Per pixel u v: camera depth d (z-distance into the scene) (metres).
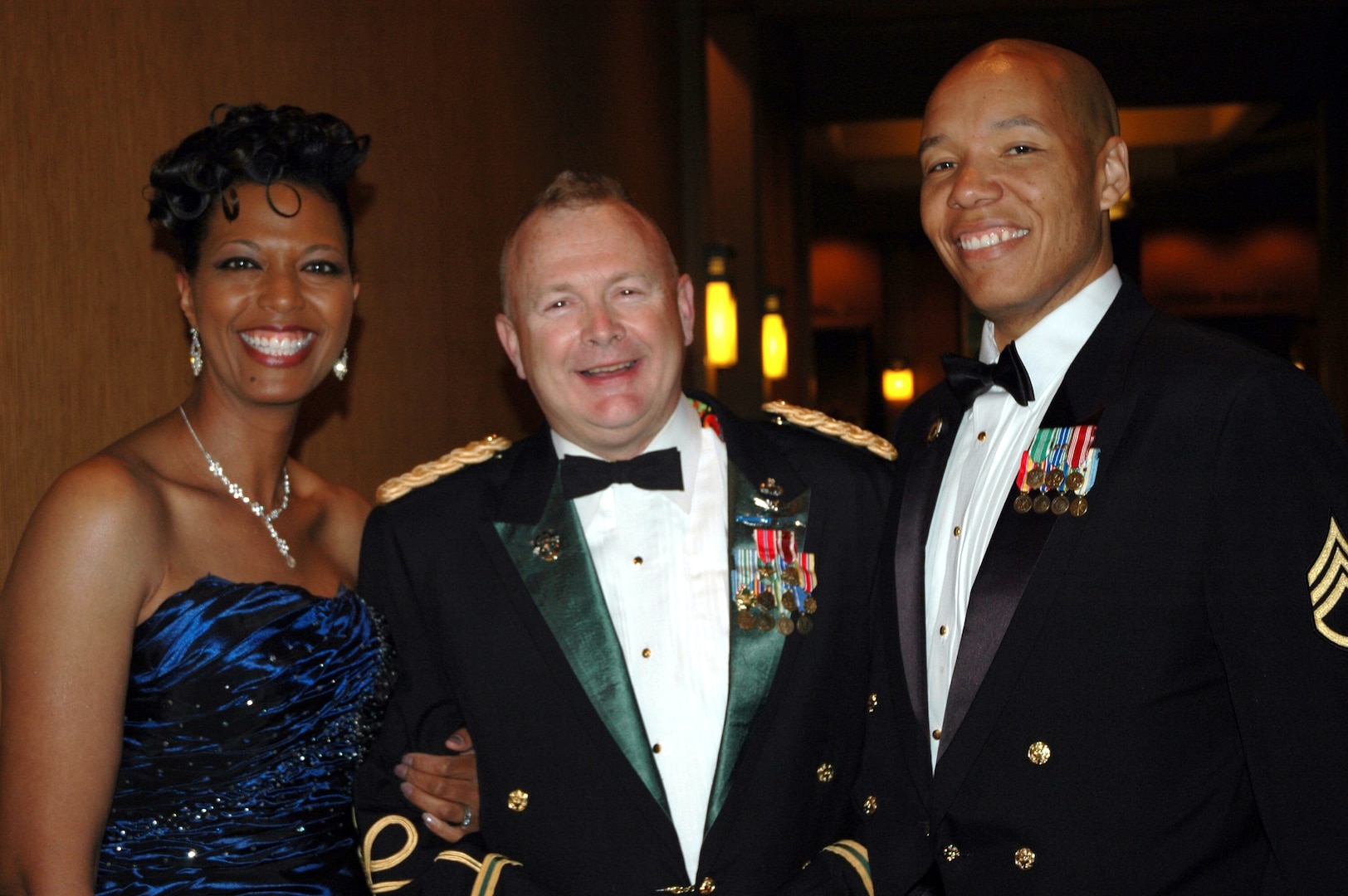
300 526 2.15
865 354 17.95
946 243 1.84
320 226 2.01
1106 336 1.74
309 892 1.95
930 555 1.87
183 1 2.22
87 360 1.97
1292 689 1.49
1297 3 10.48
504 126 4.00
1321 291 11.77
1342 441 1.57
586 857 1.83
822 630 1.92
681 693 1.87
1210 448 1.58
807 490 1.99
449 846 1.94
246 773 1.90
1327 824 1.46
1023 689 1.65
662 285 1.90
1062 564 1.65
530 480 2.00
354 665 2.05
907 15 10.18
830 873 1.84
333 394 2.74
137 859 1.83
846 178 15.38
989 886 1.66
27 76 1.84
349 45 2.85
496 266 3.90
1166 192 16.59
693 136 7.54
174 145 2.19
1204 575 1.56
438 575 1.97
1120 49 11.44
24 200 1.83
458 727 2.03
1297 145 14.63
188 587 1.87
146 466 1.89
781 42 10.36
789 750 1.86
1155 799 1.57
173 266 2.22
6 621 1.74
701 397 2.14
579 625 1.88
